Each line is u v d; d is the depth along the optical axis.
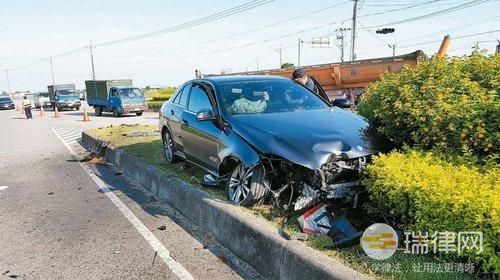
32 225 5.44
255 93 5.80
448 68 5.09
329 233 3.92
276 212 4.51
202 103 6.19
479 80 5.04
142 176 7.46
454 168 3.81
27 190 7.43
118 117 28.53
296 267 3.41
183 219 5.40
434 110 4.38
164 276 3.86
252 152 4.57
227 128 5.18
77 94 40.66
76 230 5.16
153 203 6.21
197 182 6.02
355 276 2.97
